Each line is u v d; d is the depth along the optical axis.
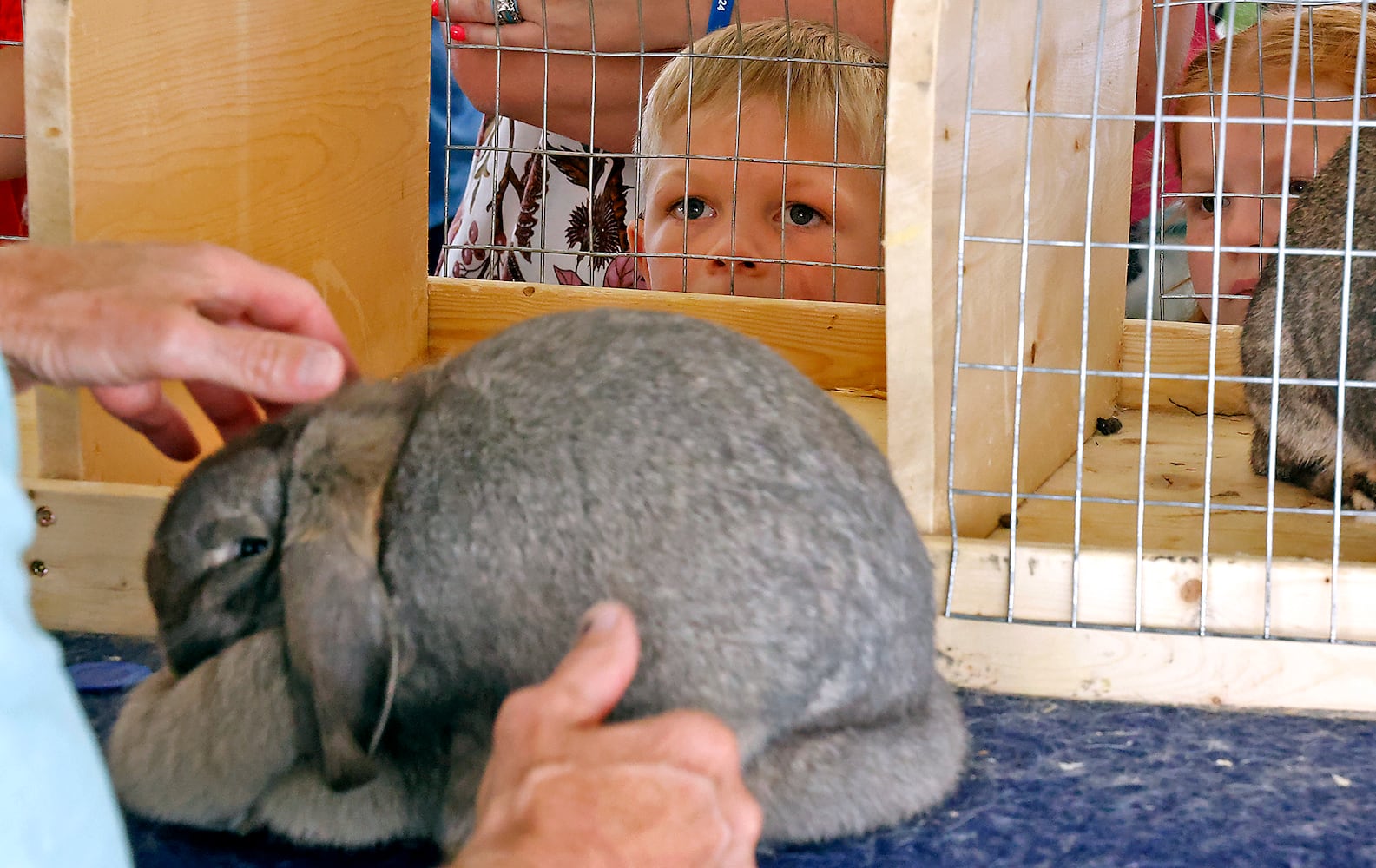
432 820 1.15
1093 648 1.50
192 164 1.87
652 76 3.59
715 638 1.03
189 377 1.09
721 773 0.89
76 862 0.59
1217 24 3.46
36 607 1.62
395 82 2.47
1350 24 2.97
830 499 1.08
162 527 1.21
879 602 1.11
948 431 1.65
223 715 1.15
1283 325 2.12
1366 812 1.24
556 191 3.76
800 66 3.15
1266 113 2.97
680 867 0.84
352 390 1.21
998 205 1.80
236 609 1.19
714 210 3.30
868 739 1.15
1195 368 2.55
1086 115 1.49
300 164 2.16
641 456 1.05
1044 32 1.92
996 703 1.50
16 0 2.68
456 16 3.52
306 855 1.17
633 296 2.61
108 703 1.40
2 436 0.59
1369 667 1.46
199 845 1.18
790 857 1.13
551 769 0.87
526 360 1.12
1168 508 1.97
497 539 1.05
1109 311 2.46
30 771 0.57
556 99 3.60
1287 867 1.14
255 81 2.01
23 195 3.15
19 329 1.10
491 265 3.76
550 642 1.04
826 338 2.57
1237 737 1.41
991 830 1.19
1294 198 2.18
